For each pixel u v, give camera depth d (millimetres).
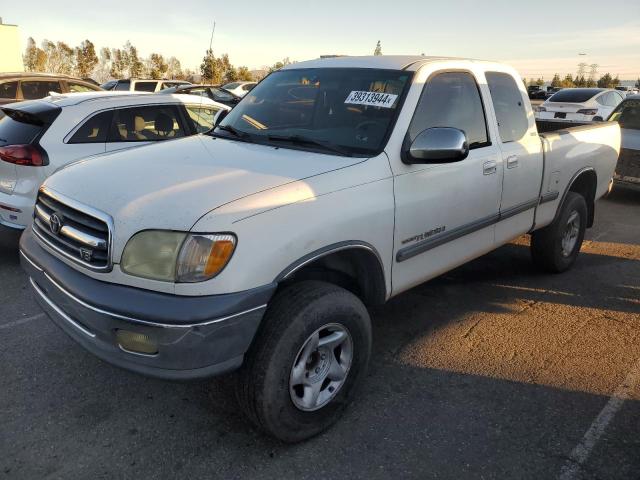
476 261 5699
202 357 2391
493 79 4176
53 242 2859
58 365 3539
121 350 2469
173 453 2775
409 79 3471
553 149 4656
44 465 2668
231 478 2617
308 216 2682
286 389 2635
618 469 2717
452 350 3852
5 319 4152
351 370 2992
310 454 2787
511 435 2955
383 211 3059
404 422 3047
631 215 7965
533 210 4598
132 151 3354
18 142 5043
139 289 2436
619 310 4566
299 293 2695
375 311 4457
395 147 3201
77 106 5285
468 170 3676
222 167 2912
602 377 3535
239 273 2426
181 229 2373
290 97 3838
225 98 15328
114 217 2484
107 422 3000
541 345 3943
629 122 9180
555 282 5156
